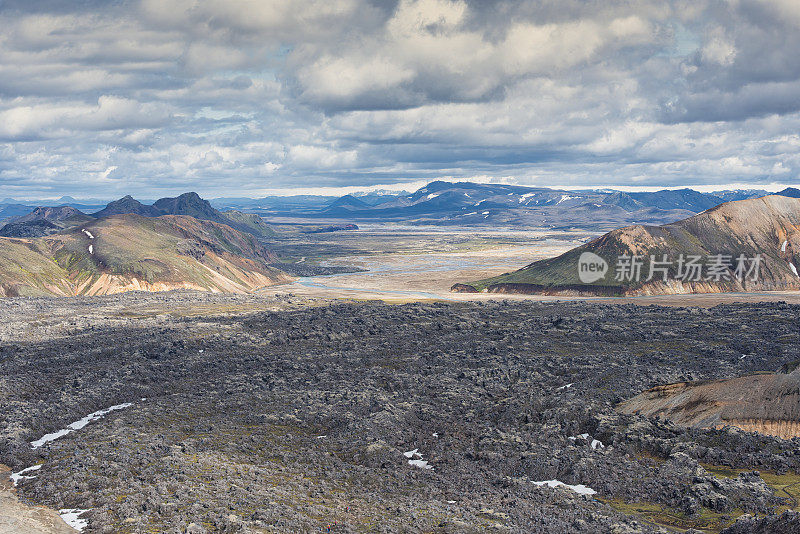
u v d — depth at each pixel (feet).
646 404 404.57
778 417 349.61
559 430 384.88
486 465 345.51
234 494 274.98
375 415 415.44
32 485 295.28
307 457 347.77
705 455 333.21
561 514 272.10
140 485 285.23
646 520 269.64
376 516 260.01
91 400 450.30
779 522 241.76
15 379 499.10
